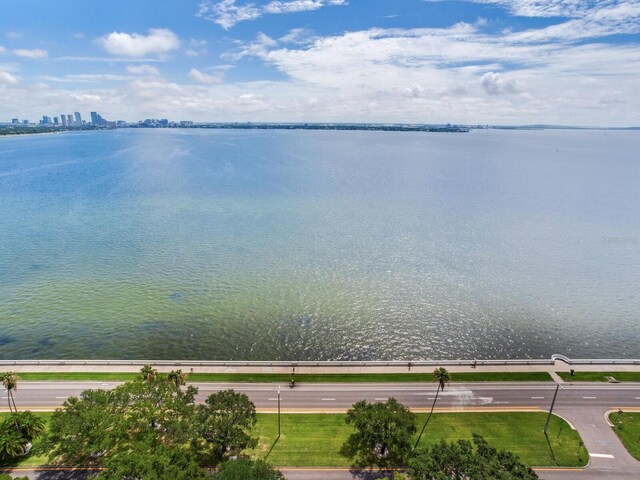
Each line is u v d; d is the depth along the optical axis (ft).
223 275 439.22
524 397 261.03
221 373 278.26
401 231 600.80
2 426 207.72
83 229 583.58
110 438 191.11
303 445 218.18
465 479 168.86
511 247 542.98
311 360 303.89
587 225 645.10
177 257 486.79
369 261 485.56
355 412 217.36
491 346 326.24
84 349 309.42
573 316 370.32
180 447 197.26
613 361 296.92
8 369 276.41
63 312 359.05
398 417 208.13
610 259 505.66
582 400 258.78
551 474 203.62
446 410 248.52
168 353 306.96
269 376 276.82
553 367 290.97
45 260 471.21
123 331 332.60
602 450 219.20
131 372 277.23
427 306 382.01
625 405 255.50
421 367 289.12
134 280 423.23
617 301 398.42
